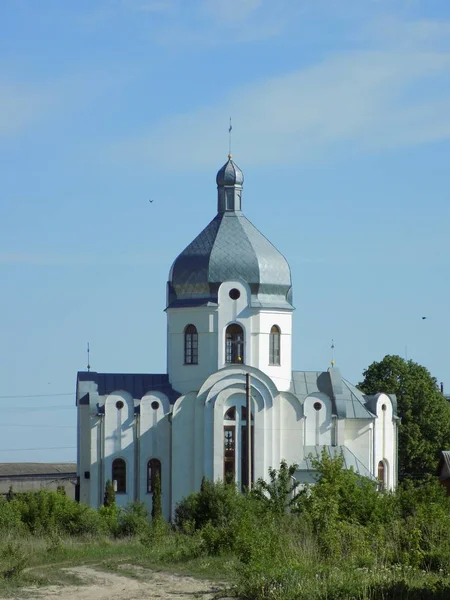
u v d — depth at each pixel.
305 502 58.50
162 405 102.62
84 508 79.31
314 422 105.12
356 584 40.03
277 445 102.19
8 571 49.22
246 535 52.28
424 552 47.56
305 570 42.84
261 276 104.88
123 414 102.31
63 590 45.44
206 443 101.31
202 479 93.00
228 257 104.81
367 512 57.53
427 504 57.03
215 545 55.62
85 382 105.81
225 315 103.69
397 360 126.75
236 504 71.25
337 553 48.28
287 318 105.81
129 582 47.78
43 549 62.78
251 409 102.12
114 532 78.56
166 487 101.75
